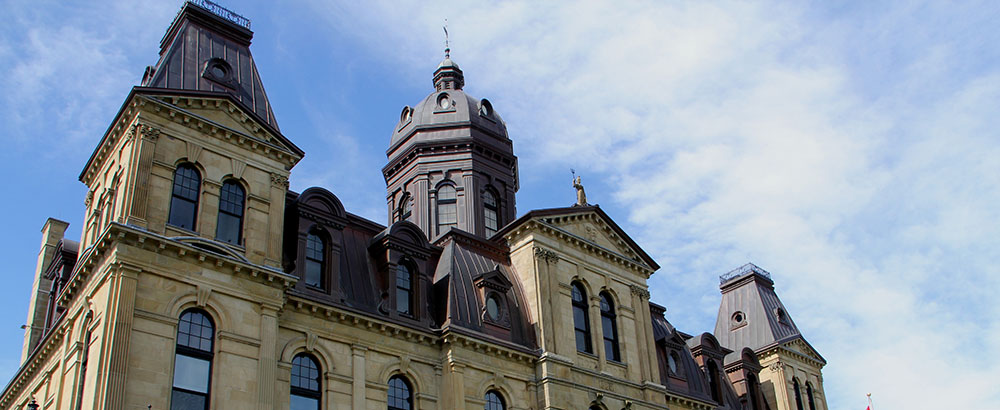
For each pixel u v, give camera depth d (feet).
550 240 139.54
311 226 113.60
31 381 116.47
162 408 87.71
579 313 139.54
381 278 119.85
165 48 119.44
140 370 87.51
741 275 220.84
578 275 141.38
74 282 98.84
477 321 123.95
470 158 178.60
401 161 182.29
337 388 106.42
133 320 88.99
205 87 108.99
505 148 186.60
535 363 127.95
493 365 122.72
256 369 96.58
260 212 105.09
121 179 98.68
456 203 174.70
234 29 119.65
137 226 92.84
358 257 119.85
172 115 101.04
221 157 104.27
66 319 101.35
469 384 118.42
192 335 93.71
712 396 166.30
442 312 122.11
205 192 100.83
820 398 202.80
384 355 113.60
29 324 136.46
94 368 87.04
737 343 208.64
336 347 108.78
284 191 109.19
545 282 134.62
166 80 106.11
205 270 96.53
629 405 136.67
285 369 102.12
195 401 91.20
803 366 203.72
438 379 117.91
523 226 138.21
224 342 94.79
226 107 106.83
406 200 180.96
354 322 111.04
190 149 101.65
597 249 146.10
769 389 196.85
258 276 100.37
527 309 132.77
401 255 122.21
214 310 95.71
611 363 138.41
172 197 98.43
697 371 161.58
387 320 114.21
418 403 114.21
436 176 177.47
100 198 105.60
